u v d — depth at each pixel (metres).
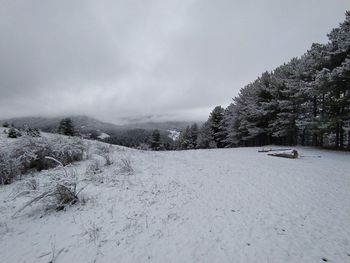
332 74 15.95
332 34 18.50
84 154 14.21
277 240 4.68
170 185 8.31
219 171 10.88
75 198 6.54
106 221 5.48
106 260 4.07
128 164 10.47
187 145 61.69
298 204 6.51
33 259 4.12
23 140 11.24
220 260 4.07
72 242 4.62
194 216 5.78
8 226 5.36
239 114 35.53
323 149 19.78
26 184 7.63
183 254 4.24
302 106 24.69
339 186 8.16
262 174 10.12
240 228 5.17
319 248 4.40
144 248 4.42
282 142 32.41
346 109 19.17
